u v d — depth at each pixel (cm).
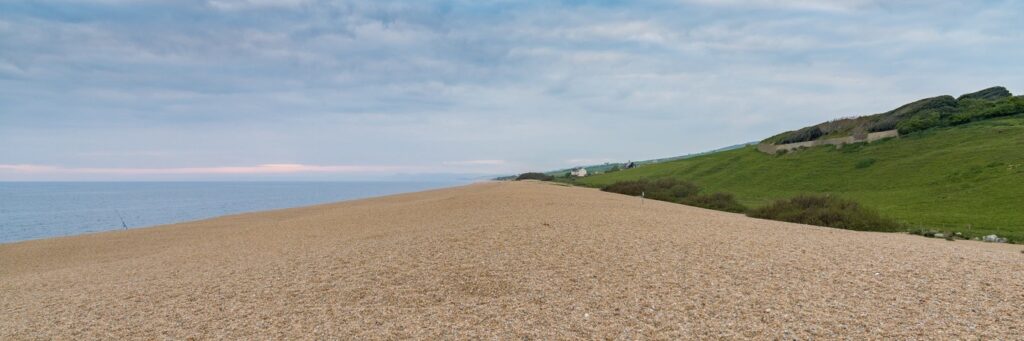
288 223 2581
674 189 4122
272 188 14775
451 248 1211
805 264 992
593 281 908
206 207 5575
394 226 1916
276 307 851
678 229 1447
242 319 796
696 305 761
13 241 2738
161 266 1397
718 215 2234
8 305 1023
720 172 6066
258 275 1104
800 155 5541
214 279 1104
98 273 1368
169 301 937
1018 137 3925
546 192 3734
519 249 1169
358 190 11469
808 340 617
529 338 660
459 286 913
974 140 4241
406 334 693
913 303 742
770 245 1195
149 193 10531
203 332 745
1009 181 2872
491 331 691
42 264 1812
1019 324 648
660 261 1034
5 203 6844
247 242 1839
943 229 2039
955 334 621
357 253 1257
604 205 2408
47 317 887
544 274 962
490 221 1675
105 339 740
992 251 1204
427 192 6525
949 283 837
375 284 953
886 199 3219
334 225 2214
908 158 4266
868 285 840
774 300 772
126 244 2227
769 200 3828
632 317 721
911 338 612
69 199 7981
